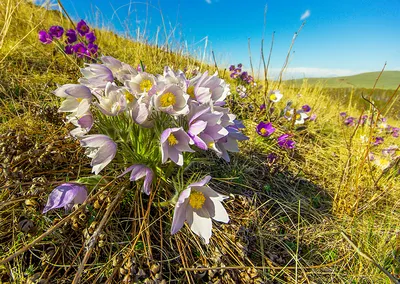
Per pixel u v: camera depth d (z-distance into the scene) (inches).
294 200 14.9
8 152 10.6
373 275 11.0
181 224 8.5
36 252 8.9
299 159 19.5
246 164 16.4
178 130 8.8
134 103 10.0
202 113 8.8
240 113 21.8
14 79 17.5
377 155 22.2
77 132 10.8
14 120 13.4
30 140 11.8
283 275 10.6
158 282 8.5
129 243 9.8
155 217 10.9
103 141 8.6
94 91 10.0
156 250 10.0
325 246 12.4
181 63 28.5
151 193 10.6
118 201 10.1
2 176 9.9
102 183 9.8
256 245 11.5
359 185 16.0
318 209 14.8
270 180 15.8
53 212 9.9
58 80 18.9
